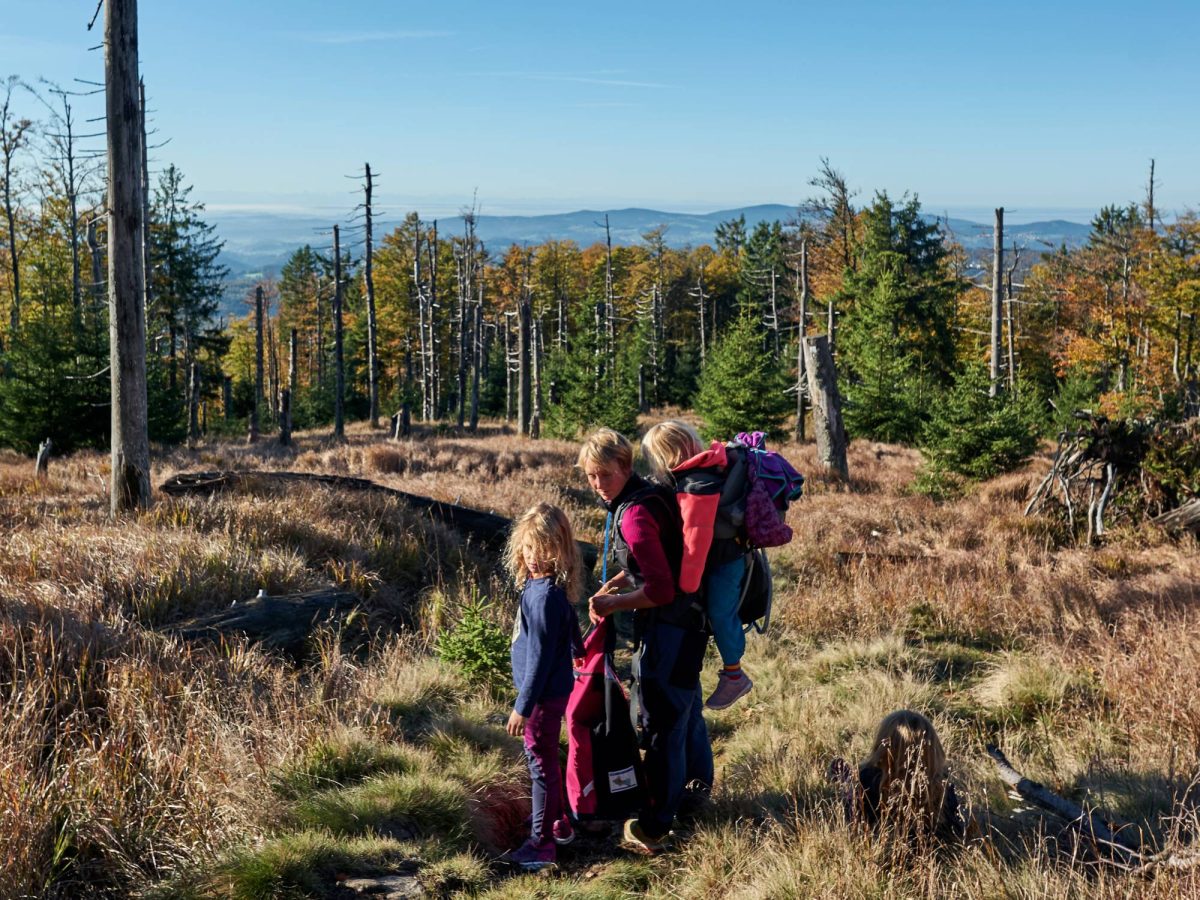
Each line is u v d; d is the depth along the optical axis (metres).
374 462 19.66
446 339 68.56
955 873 3.30
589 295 76.56
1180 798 3.94
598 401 34.34
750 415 28.86
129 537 7.33
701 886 3.46
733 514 3.70
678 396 65.94
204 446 27.47
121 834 3.51
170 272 47.53
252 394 63.06
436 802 3.99
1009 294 37.44
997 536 12.11
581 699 3.92
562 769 4.45
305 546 8.12
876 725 5.12
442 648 6.09
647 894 3.50
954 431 17.41
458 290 69.88
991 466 17.12
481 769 4.42
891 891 3.15
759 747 4.88
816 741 4.81
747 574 3.88
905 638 7.18
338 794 3.94
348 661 5.74
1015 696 5.59
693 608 3.75
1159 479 12.16
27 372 22.41
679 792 3.84
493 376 59.06
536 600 3.73
